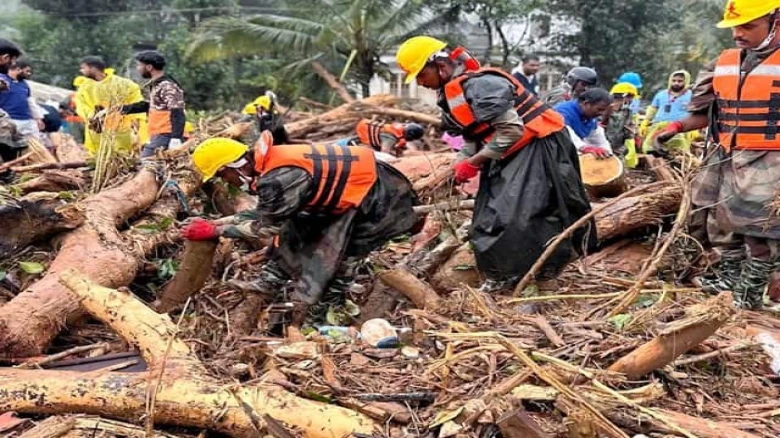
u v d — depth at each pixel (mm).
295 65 17109
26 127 7008
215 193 5594
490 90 3652
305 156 3580
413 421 2764
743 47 3807
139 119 7664
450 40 17391
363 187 3697
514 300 3738
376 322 3535
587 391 2791
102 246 3959
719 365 3287
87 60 7430
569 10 19750
